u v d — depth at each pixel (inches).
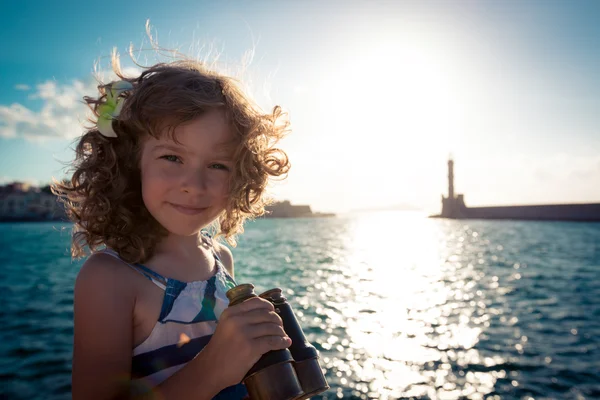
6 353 449.4
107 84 51.2
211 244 63.7
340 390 381.1
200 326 50.0
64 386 363.6
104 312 45.2
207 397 39.6
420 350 496.4
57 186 56.5
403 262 1441.9
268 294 45.7
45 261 1395.2
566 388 382.6
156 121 45.5
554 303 775.7
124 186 50.3
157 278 49.1
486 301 806.5
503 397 367.2
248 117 49.8
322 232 3223.4
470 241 2459.4
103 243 51.8
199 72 50.8
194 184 46.3
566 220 6028.5
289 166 59.2
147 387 46.8
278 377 39.8
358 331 581.9
